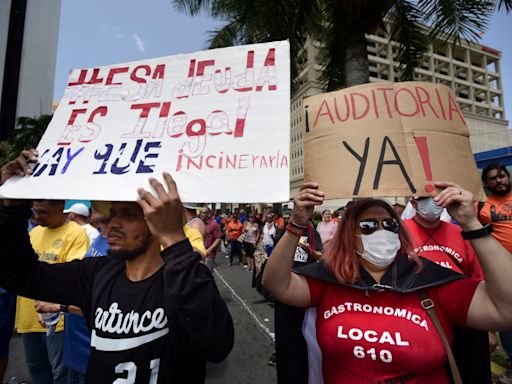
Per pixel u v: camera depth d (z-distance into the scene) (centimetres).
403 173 121
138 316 111
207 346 98
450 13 445
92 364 111
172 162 125
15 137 2522
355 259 135
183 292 96
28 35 4384
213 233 565
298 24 567
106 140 136
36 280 134
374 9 504
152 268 122
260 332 403
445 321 125
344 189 125
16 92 4259
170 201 105
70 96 151
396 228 134
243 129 126
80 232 242
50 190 128
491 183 285
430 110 129
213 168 121
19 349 367
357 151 127
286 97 127
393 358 118
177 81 142
